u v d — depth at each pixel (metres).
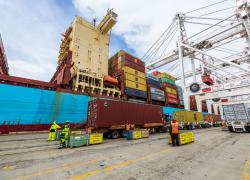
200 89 30.59
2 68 33.12
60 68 34.16
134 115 16.73
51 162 6.13
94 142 10.95
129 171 4.99
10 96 18.66
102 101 14.06
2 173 4.84
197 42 35.56
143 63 37.72
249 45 30.89
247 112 19.36
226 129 23.75
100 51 39.75
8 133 17.58
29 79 21.56
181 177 4.45
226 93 29.61
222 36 33.47
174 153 7.68
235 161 6.10
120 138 14.72
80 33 36.84
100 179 4.32
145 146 9.80
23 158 6.82
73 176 4.57
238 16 28.88
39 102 20.84
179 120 24.69
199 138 14.07
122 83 31.61
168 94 42.12
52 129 13.19
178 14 42.22
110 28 41.34
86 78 29.03
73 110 23.86
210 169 5.16
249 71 25.34
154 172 4.89
